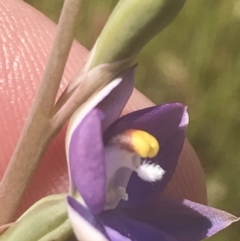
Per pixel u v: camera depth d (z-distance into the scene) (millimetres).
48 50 90
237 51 133
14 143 82
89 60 50
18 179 56
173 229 53
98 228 49
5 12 93
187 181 90
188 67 135
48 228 52
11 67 87
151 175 51
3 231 54
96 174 45
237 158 139
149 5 46
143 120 50
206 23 133
